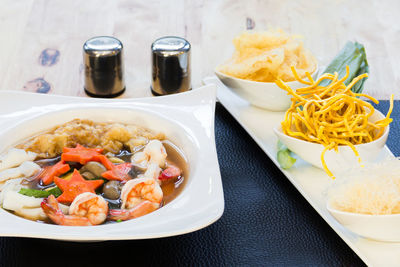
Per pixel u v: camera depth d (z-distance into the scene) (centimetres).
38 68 82
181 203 53
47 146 61
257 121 70
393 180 54
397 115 71
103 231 50
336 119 60
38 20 92
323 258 54
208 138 61
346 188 54
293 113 62
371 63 84
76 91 79
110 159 60
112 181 57
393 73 82
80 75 81
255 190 61
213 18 95
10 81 79
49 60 84
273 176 63
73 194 56
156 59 77
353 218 52
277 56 71
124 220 54
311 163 62
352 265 53
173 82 77
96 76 76
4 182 58
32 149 61
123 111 65
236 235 56
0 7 94
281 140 62
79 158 59
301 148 60
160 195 55
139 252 54
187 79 78
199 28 92
